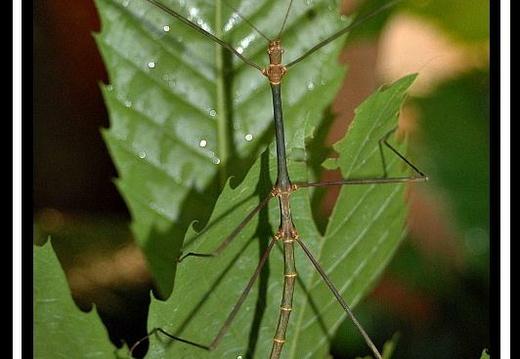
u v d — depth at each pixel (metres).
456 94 0.64
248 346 0.53
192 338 0.53
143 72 0.54
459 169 0.63
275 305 0.54
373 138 0.54
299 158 0.54
